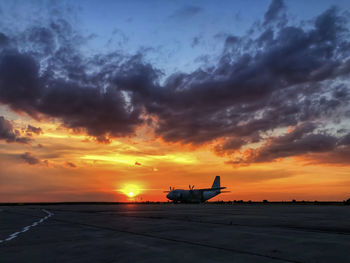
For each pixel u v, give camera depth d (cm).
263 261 577
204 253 659
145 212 2664
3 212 2738
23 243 813
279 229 1170
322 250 696
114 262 570
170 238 905
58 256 630
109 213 2478
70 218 1842
